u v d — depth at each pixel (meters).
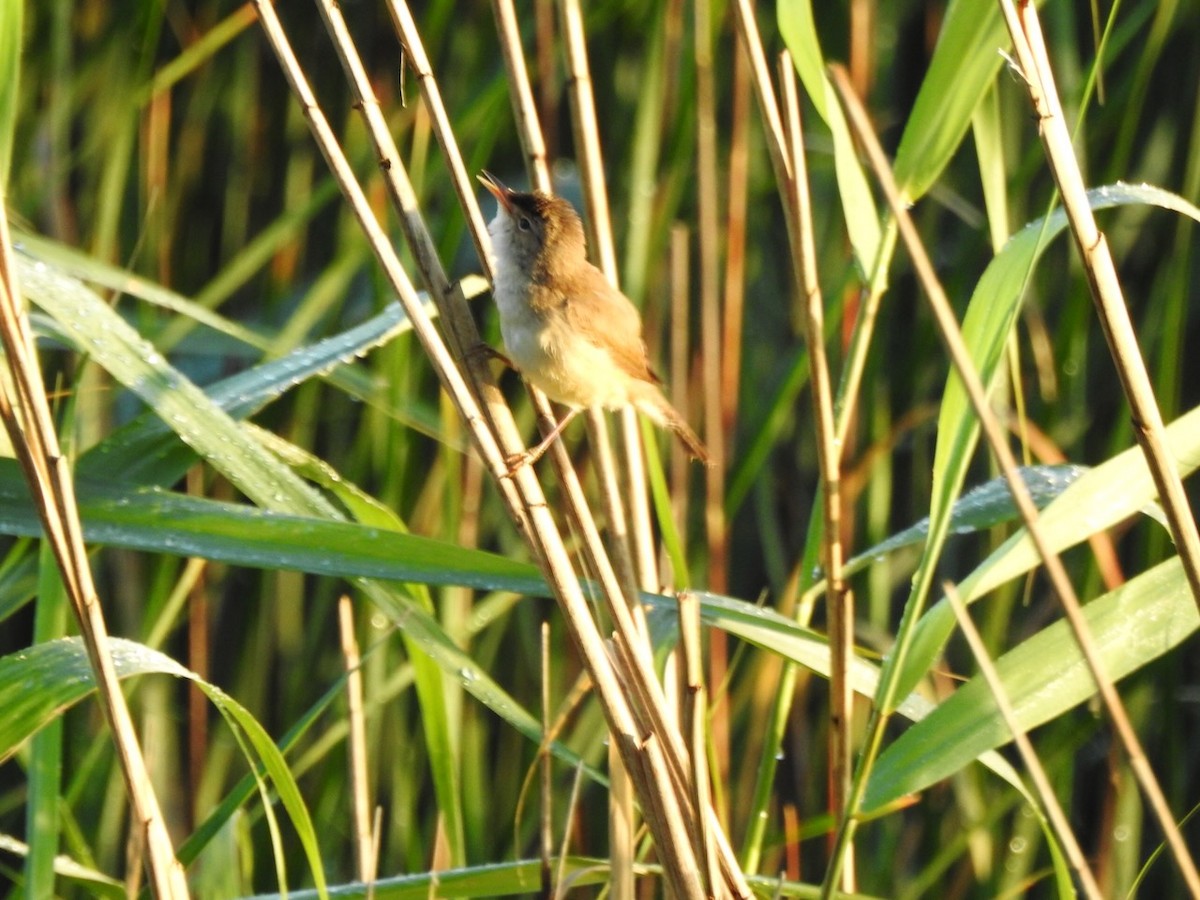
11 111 5.06
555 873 5.92
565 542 9.78
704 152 8.23
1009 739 4.93
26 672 4.82
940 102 5.61
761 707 9.49
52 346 8.04
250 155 10.86
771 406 8.38
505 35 6.20
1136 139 10.37
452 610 8.73
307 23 11.05
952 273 9.66
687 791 5.24
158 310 9.86
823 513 5.39
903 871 9.76
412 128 9.98
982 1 5.45
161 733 9.44
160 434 6.30
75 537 4.60
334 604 10.04
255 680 9.95
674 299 8.41
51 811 5.46
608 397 7.14
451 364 5.20
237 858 6.87
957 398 4.89
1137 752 4.12
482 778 9.55
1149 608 5.12
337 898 5.73
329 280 9.35
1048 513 4.92
